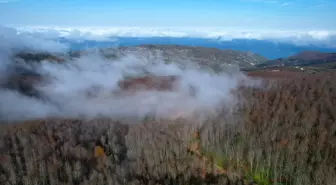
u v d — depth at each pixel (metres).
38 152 126.00
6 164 115.50
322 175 91.69
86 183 102.75
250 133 126.75
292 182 101.31
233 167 114.94
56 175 110.19
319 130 112.00
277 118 126.94
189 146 133.12
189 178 106.50
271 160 110.31
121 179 106.25
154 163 115.12
